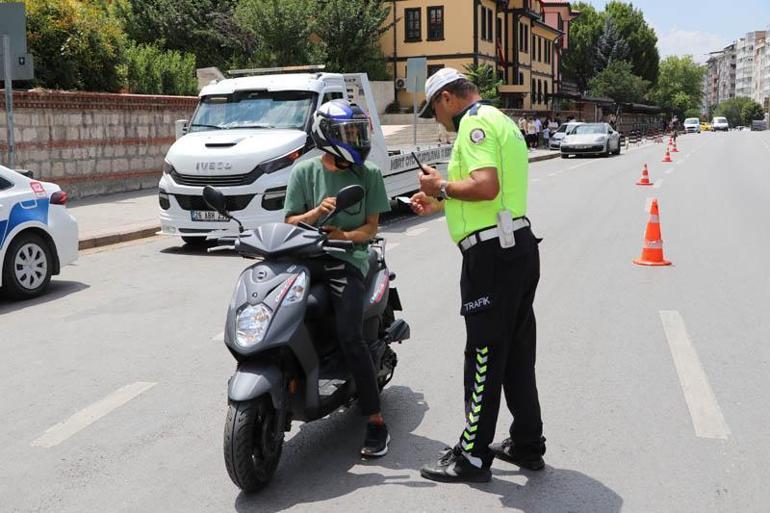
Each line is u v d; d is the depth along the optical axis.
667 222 13.86
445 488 4.06
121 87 19.17
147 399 5.42
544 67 60.22
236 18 32.66
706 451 4.44
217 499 3.99
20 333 7.13
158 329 7.18
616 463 4.31
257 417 3.97
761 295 8.20
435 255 10.83
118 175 17.77
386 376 5.27
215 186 10.93
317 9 38.34
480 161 3.80
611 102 70.56
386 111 42.34
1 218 8.09
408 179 14.87
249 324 3.89
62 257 8.85
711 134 87.00
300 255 4.11
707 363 5.98
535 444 4.23
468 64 45.03
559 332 6.86
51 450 4.62
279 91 12.29
